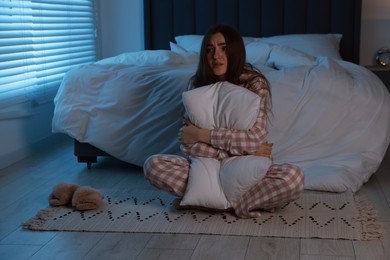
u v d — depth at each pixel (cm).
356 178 306
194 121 264
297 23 512
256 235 240
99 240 240
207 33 269
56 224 258
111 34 552
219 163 263
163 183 266
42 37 428
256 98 254
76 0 499
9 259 224
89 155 362
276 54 431
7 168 372
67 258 224
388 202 286
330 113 331
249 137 254
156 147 338
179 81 340
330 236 237
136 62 418
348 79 355
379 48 511
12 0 379
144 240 239
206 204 261
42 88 422
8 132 383
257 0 513
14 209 287
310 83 343
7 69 376
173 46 475
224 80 271
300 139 326
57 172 360
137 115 345
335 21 506
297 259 216
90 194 278
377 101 340
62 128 359
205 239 238
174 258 220
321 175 302
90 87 361
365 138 324
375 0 505
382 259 215
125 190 308
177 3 525
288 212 266
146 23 533
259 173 249
